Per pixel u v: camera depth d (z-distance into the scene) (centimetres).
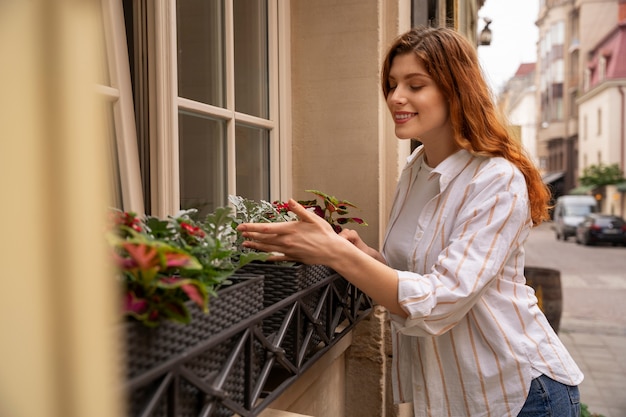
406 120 119
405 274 99
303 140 188
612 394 491
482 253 100
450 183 118
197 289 61
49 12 33
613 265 1431
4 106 31
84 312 35
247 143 161
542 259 1580
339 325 164
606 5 3466
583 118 3509
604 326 766
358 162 181
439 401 117
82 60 34
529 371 110
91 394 35
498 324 110
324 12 183
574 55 3656
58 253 34
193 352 67
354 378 190
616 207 2894
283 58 180
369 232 182
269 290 111
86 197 35
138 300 59
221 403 76
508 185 106
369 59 178
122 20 112
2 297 32
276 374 130
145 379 57
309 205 145
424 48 115
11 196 32
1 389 33
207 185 140
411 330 103
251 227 97
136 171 115
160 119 117
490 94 118
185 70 130
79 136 34
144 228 80
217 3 144
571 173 3716
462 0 368
